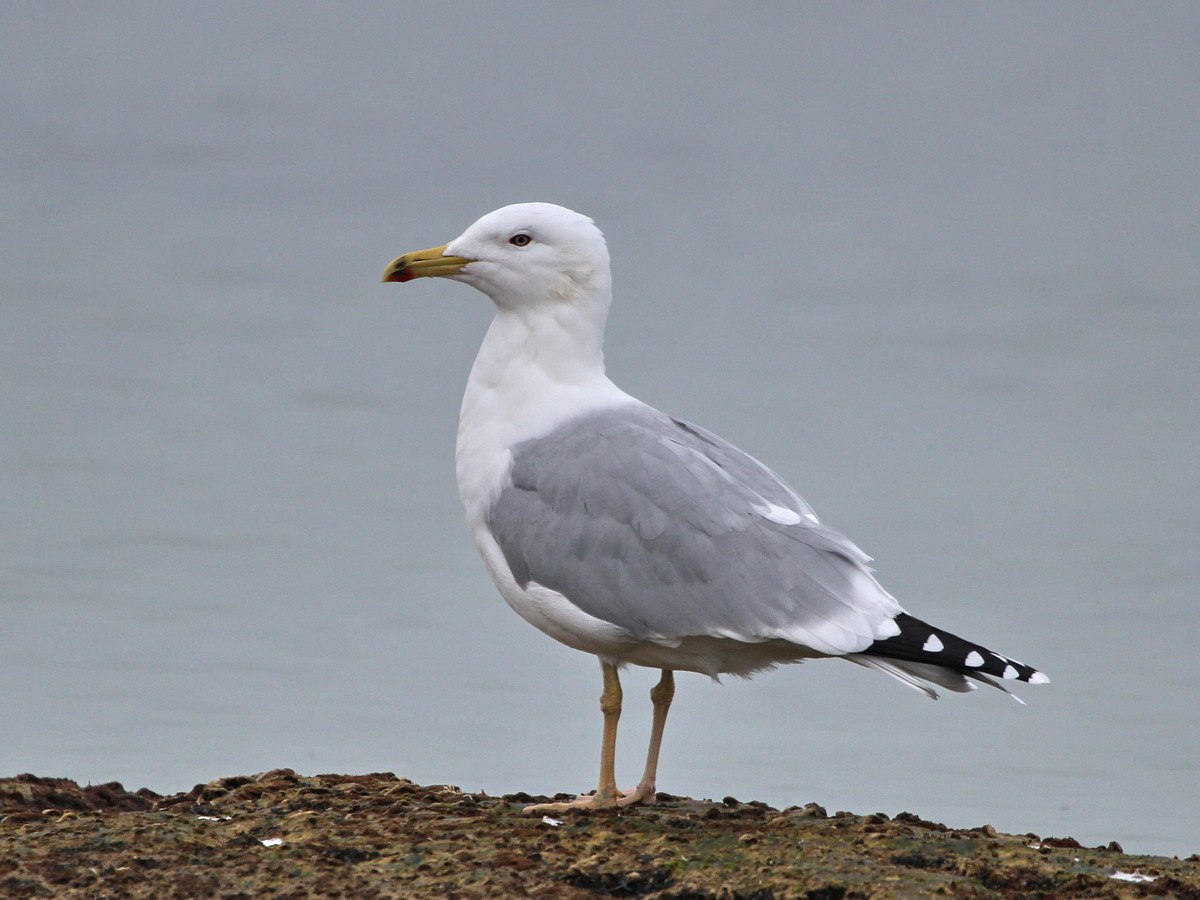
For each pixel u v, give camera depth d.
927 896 10.84
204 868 11.38
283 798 13.36
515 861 11.58
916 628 12.43
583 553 12.94
